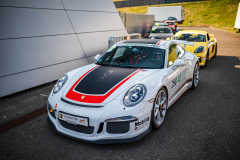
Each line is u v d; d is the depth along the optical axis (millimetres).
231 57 8969
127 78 2736
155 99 2592
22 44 4992
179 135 2678
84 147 2432
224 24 35281
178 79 3498
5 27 4836
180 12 33938
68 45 6121
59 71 5504
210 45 7223
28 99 4086
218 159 2186
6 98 4148
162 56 3258
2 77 4316
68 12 6770
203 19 41312
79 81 2830
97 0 8352
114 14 8883
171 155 2262
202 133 2725
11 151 2373
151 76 2777
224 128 2857
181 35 7473
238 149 2359
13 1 5293
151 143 2496
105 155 2273
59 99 2613
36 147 2445
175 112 3412
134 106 2320
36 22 5582
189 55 4391
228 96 4141
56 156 2268
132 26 14141
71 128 2461
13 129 2904
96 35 7336
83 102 2402
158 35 10281
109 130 2311
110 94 2451
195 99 4008
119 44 3781
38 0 5969
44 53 5371
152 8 35281
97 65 3398
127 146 2438
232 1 47531
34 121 3145
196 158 2205
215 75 5898
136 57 3316
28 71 4824
